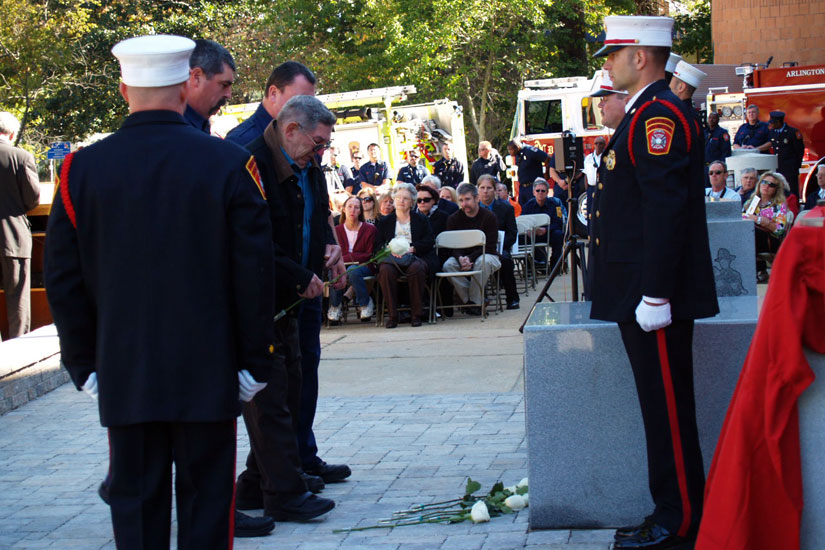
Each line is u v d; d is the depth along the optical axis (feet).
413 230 37.45
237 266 10.98
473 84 115.44
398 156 66.08
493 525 15.33
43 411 25.72
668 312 12.53
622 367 14.61
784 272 10.63
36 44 100.53
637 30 13.02
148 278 10.87
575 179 24.61
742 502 10.91
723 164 41.52
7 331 34.55
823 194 31.91
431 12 109.50
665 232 12.31
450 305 39.55
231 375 11.02
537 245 47.44
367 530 15.46
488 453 19.52
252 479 17.37
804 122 63.41
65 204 11.03
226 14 124.88
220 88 15.80
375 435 21.48
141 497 11.11
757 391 10.86
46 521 17.03
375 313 40.29
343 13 119.75
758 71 64.54
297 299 16.15
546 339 14.78
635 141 12.69
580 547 13.94
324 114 16.08
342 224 38.50
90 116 116.88
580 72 113.91
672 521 13.07
